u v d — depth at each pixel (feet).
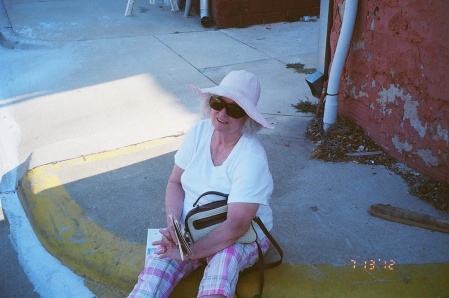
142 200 11.09
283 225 9.94
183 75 19.20
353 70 12.90
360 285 8.36
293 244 9.36
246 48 22.44
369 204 10.53
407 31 10.79
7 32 25.13
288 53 21.54
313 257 9.00
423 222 9.71
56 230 10.38
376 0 11.51
